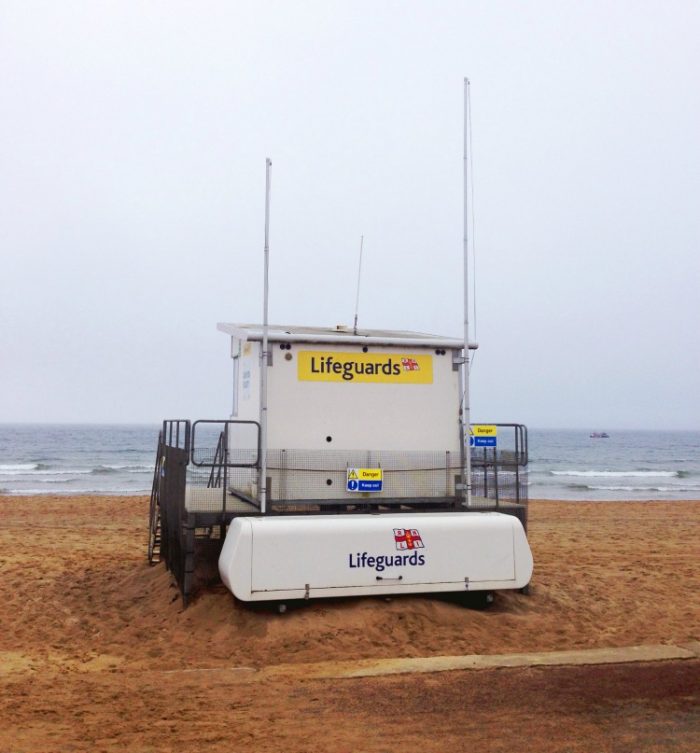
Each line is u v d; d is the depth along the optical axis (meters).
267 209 9.82
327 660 7.77
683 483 47.62
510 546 9.40
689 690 6.74
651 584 12.10
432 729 5.84
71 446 87.75
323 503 9.95
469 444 10.23
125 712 6.23
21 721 6.02
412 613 8.92
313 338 10.07
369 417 10.28
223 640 8.43
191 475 11.99
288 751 5.44
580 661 7.55
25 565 13.44
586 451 95.62
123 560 14.10
